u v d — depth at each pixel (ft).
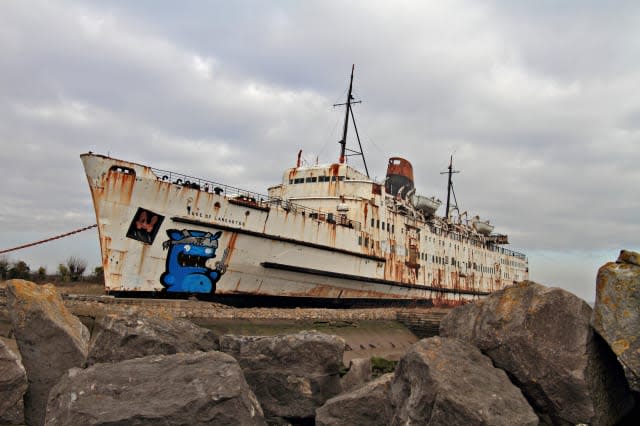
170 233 73.05
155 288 72.23
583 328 24.98
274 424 28.58
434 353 24.48
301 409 28.71
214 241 77.56
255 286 85.20
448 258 151.53
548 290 26.50
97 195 67.21
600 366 25.08
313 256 93.61
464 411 20.98
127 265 69.51
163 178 73.31
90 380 22.66
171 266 73.61
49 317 31.14
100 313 60.90
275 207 86.07
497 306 27.99
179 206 73.51
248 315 78.95
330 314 94.63
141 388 22.54
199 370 23.77
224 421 21.86
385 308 118.73
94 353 28.25
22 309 31.04
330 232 98.07
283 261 87.66
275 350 30.37
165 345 29.19
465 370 23.89
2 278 119.75
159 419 21.04
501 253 195.83
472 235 177.17
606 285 25.16
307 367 29.89
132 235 69.77
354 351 82.33
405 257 126.00
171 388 22.59
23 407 27.73
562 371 24.14
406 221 128.47
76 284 119.24
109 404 21.44
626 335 23.76
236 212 80.02
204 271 77.20
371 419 25.91
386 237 117.70
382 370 59.77
